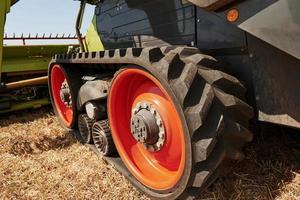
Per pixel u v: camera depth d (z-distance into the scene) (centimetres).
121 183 272
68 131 427
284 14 147
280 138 292
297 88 175
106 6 364
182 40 254
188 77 184
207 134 182
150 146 249
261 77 194
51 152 358
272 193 223
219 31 220
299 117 176
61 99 435
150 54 204
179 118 190
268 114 193
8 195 270
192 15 240
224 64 212
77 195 262
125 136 285
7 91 514
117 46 348
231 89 194
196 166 192
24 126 471
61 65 397
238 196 226
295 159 260
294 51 146
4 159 343
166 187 224
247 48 203
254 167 254
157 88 242
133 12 312
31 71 551
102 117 320
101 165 308
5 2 432
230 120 185
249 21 159
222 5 168
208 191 234
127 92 277
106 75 326
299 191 220
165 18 269
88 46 425
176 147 229
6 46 523
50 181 289
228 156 188
